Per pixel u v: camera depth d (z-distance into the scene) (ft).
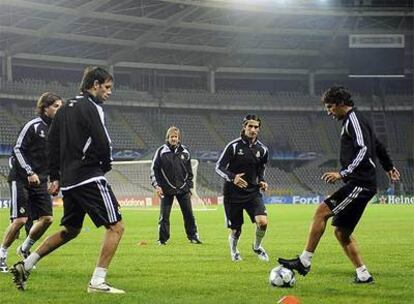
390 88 212.64
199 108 203.10
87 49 187.01
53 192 25.81
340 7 186.60
